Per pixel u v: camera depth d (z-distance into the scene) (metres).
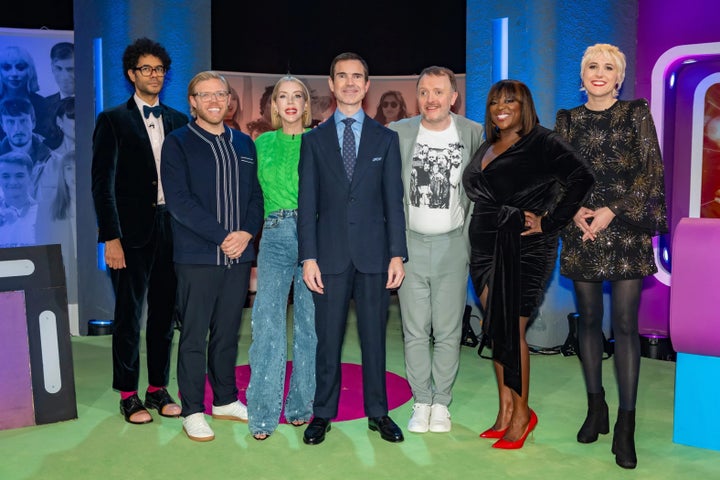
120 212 3.49
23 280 3.48
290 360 4.78
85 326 6.00
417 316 3.41
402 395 4.04
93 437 3.34
